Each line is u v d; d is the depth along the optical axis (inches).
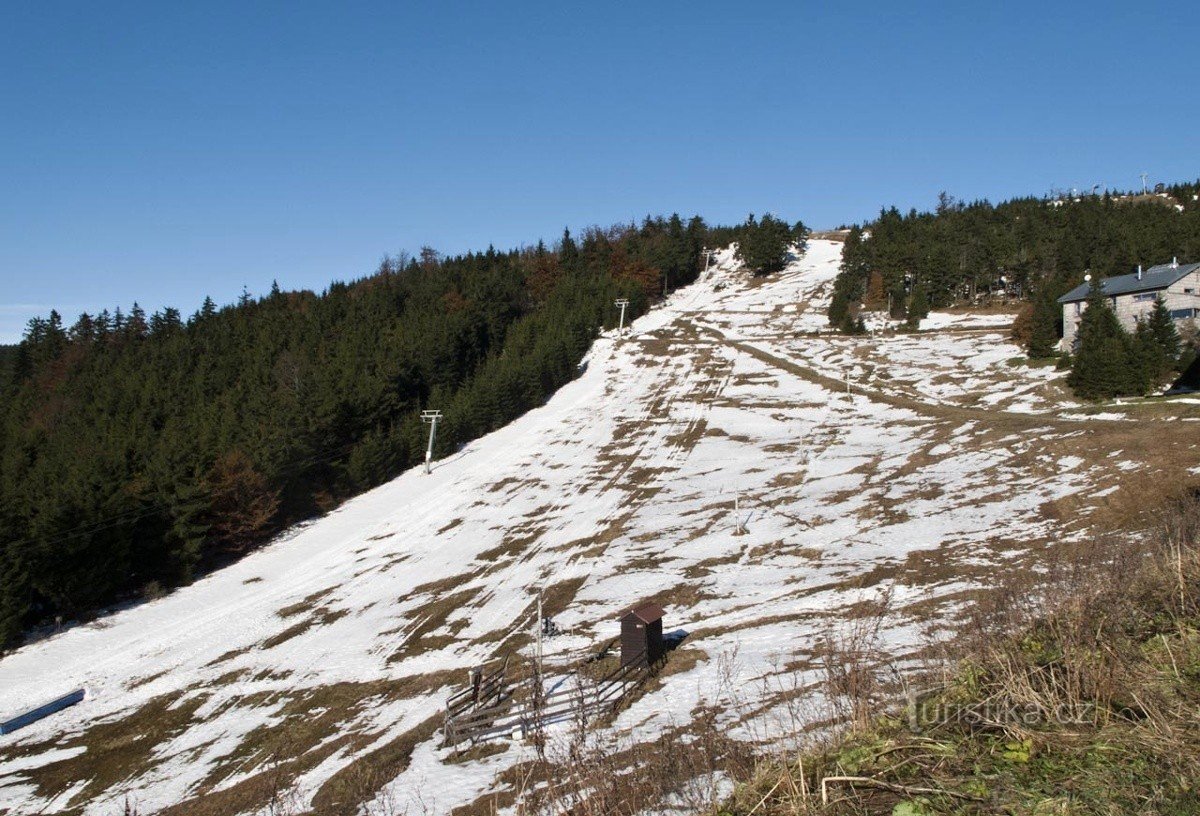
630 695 837.2
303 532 2319.1
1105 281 3196.4
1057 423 2151.8
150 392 3388.3
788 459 2313.0
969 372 3157.0
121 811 914.1
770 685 707.4
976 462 1947.6
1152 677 254.4
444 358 3799.2
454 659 1244.5
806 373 3425.2
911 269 4911.4
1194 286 2856.8
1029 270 4566.9
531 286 5876.0
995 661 283.1
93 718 1269.7
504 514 2172.7
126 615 1804.9
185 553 1982.0
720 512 1883.6
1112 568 341.4
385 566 1895.9
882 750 242.2
